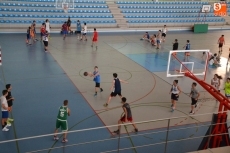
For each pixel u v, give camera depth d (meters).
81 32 28.95
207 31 34.66
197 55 22.78
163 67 19.09
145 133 10.79
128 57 21.14
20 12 30.17
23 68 17.31
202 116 12.43
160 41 24.41
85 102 13.19
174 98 12.59
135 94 14.41
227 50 25.20
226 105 8.52
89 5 33.75
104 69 18.03
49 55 20.45
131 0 37.75
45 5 31.75
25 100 13.00
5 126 10.47
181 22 35.72
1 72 16.39
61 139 10.12
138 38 28.41
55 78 15.98
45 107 12.45
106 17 33.00
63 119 9.59
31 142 9.80
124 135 10.61
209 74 18.20
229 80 13.31
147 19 34.72
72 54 21.08
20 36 26.19
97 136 10.45
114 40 26.92
